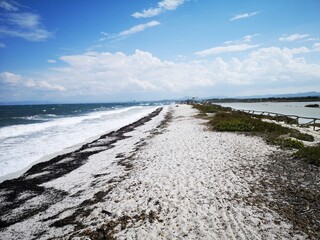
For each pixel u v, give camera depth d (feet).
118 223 19.95
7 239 19.52
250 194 23.97
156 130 74.64
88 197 26.45
